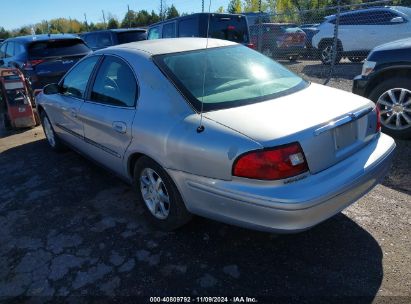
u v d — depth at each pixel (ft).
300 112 8.21
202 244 9.60
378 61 15.96
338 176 7.84
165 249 9.50
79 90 13.42
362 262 8.57
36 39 26.81
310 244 9.33
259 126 7.65
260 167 7.23
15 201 12.78
